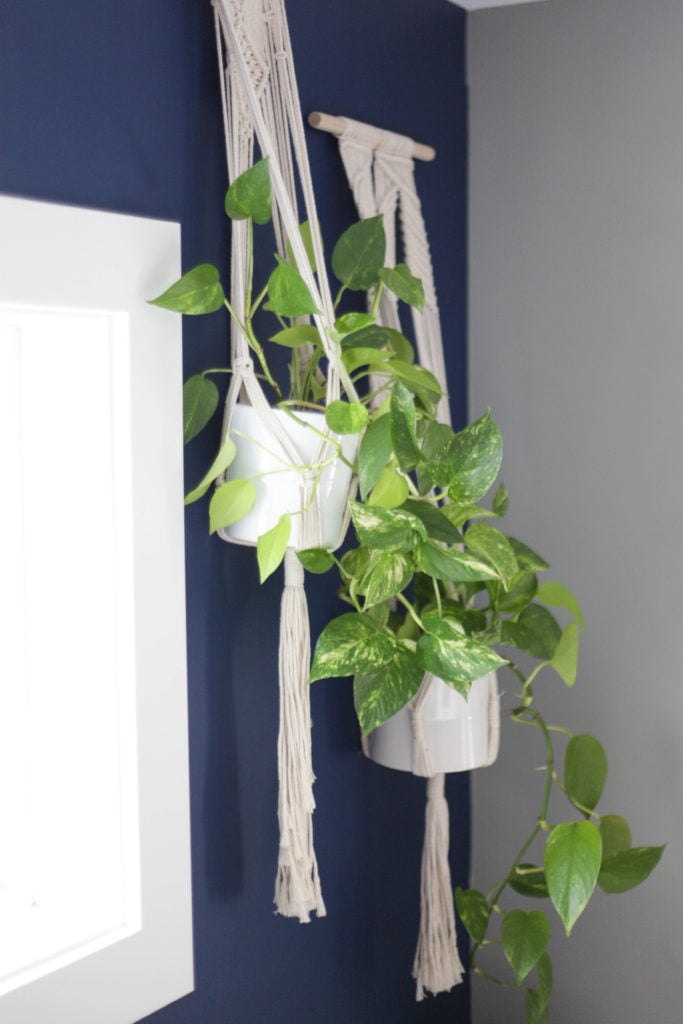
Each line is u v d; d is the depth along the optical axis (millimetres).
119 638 1224
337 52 1526
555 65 1740
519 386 1817
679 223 1651
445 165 1782
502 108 1797
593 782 1575
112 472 1208
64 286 1109
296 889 1278
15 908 1233
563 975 1814
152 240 1197
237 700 1398
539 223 1777
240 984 1425
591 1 1699
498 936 1881
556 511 1795
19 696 1247
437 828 1548
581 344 1752
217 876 1382
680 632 1687
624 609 1737
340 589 1409
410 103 1688
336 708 1576
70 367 1204
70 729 1245
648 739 1725
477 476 1182
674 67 1641
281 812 1280
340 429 1150
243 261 1269
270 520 1229
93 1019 1183
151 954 1243
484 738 1495
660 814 1720
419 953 1574
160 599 1232
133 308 1183
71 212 1112
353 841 1623
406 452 1138
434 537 1205
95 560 1220
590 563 1766
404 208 1614
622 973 1759
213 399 1266
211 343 1333
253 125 1301
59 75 1127
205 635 1349
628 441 1717
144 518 1209
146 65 1222
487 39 1802
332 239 1542
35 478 1231
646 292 1687
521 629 1486
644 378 1696
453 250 1814
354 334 1371
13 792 1248
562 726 1798
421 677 1229
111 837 1240
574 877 1348
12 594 1241
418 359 1702
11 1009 1101
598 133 1711
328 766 1566
